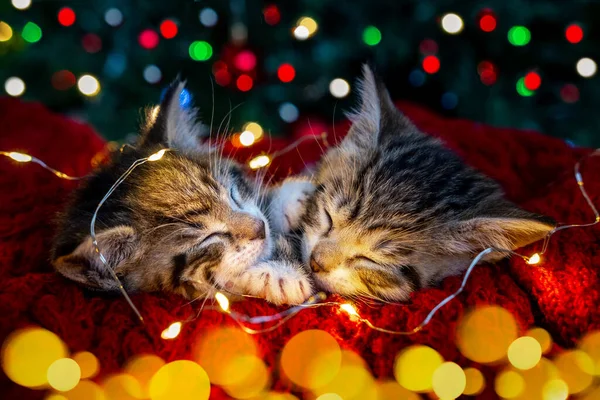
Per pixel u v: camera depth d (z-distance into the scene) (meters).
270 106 0.68
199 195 0.39
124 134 0.64
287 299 0.38
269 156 0.46
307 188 0.43
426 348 0.35
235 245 0.39
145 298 0.36
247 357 0.35
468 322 0.36
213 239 0.39
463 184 0.40
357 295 0.39
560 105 0.67
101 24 0.65
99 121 0.64
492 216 0.37
